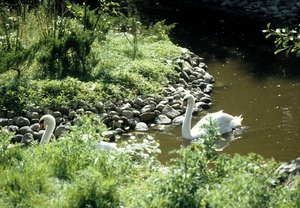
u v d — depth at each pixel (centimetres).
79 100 1150
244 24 1959
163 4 2234
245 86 1399
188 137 1077
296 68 1524
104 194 607
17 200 620
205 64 1553
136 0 2291
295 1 2098
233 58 1619
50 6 1404
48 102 1138
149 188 620
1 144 721
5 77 1214
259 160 625
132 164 696
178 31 1889
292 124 1144
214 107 1263
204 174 616
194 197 577
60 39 1249
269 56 1625
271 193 573
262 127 1136
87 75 1266
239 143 1058
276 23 1959
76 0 2138
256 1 2158
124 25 1579
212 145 643
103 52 1401
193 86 1358
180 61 1420
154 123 1166
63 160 691
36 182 652
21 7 1523
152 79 1302
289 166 755
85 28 1462
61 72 1260
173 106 1221
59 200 617
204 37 1820
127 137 1101
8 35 1319
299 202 567
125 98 1204
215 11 2128
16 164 689
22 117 1092
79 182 614
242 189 557
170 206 577
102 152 707
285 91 1359
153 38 1573
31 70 1256
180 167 600
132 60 1381
